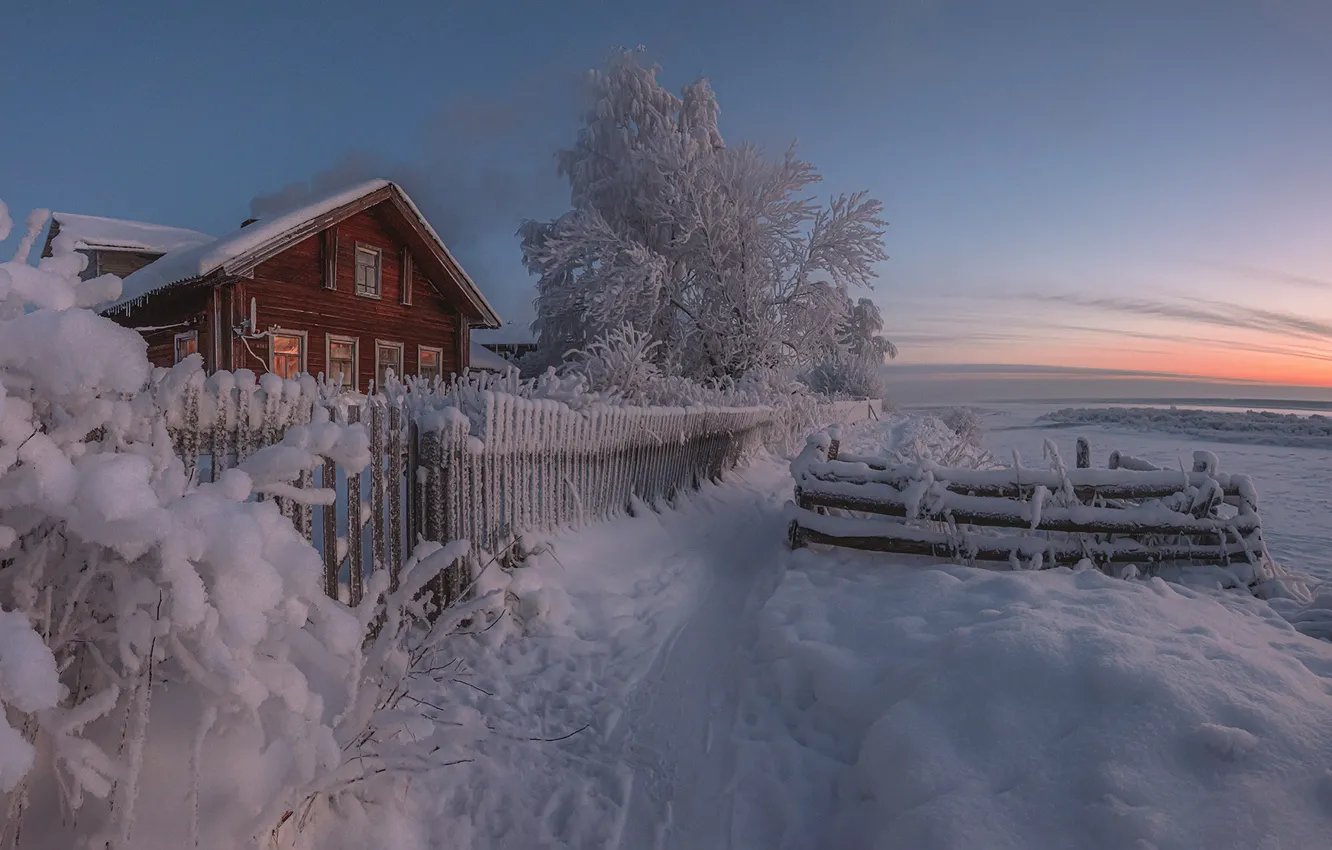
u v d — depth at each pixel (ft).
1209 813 7.29
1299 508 37.70
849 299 66.90
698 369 67.46
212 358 44.60
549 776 9.62
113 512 4.88
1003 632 10.84
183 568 5.25
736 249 65.05
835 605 14.67
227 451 9.71
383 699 7.49
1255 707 8.66
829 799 9.33
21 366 5.48
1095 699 9.21
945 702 9.70
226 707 5.86
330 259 51.37
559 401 19.72
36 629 5.57
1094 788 7.79
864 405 91.25
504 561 15.33
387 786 7.76
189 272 42.42
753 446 40.65
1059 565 17.04
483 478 14.71
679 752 10.48
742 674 12.85
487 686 11.72
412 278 59.57
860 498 18.61
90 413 6.03
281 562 6.27
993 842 7.35
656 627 15.10
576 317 79.36
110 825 5.22
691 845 8.51
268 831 6.01
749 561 21.17
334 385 12.48
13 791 5.25
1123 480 17.33
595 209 66.69
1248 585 16.16
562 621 14.37
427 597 11.17
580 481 19.26
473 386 18.61
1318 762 7.82
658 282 64.59
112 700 5.29
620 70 79.56
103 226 64.59
